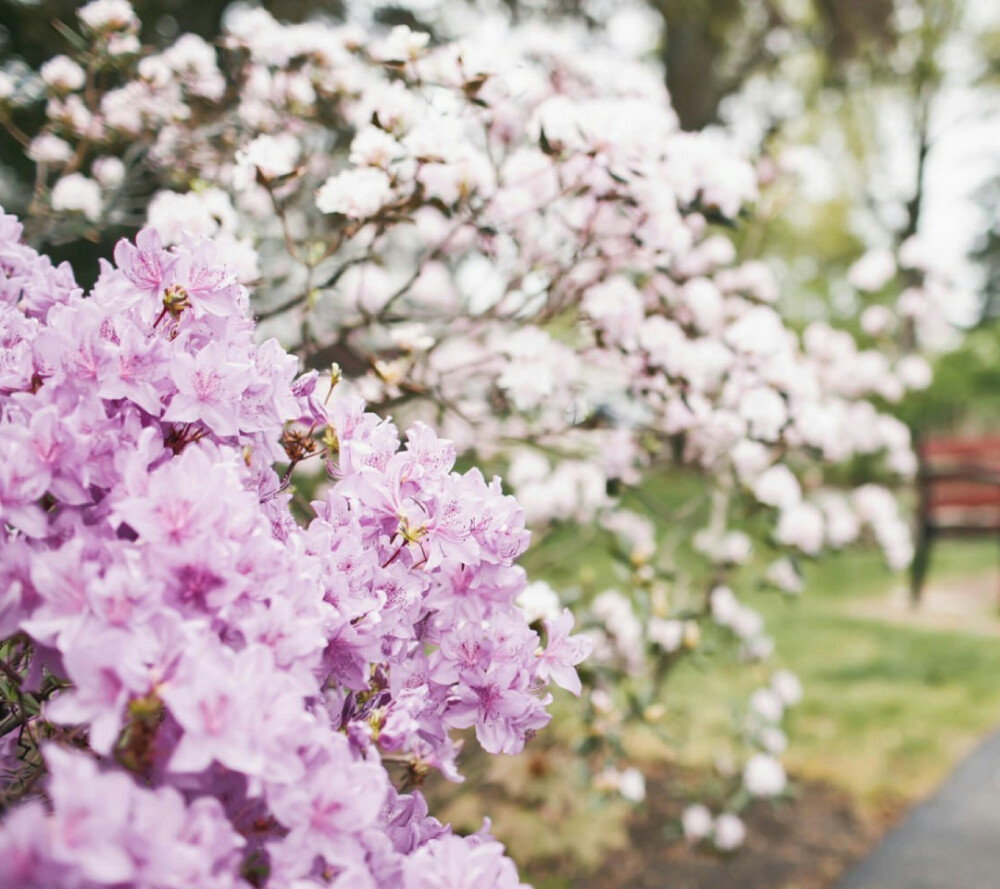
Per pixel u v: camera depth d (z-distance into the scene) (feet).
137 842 2.29
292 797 2.74
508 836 10.64
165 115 7.95
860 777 12.76
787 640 19.79
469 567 4.06
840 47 28.66
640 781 9.97
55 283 4.65
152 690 2.62
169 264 3.86
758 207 11.30
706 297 9.06
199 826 2.48
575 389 8.52
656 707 9.61
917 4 43.24
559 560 11.07
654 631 9.77
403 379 7.13
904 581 27.91
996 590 26.27
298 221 9.01
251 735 2.64
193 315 3.88
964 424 54.75
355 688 3.59
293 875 2.71
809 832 11.36
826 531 12.73
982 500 25.64
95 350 3.42
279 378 3.99
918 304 14.47
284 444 4.27
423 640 4.17
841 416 11.45
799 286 59.93
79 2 10.32
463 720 3.94
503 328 8.79
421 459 4.03
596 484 10.37
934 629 21.27
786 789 11.36
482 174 6.89
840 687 16.47
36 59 11.16
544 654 4.19
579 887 9.93
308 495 7.73
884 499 13.16
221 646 2.78
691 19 25.95
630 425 8.86
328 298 8.53
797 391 8.76
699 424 8.79
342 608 3.56
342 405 4.26
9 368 3.64
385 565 4.06
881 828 11.39
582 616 9.34
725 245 10.93
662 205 7.29
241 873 2.84
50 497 3.55
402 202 6.61
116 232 9.59
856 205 58.85
